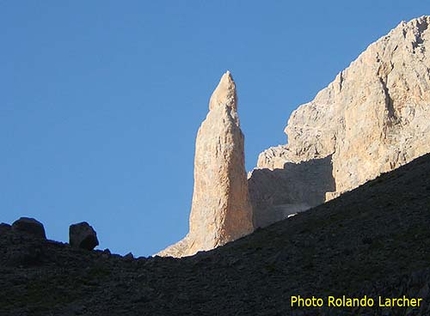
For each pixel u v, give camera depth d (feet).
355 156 590.55
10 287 264.72
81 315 244.01
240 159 591.78
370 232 282.97
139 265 288.92
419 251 260.21
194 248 576.61
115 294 259.39
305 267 266.36
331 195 567.18
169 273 278.26
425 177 330.54
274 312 238.07
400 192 320.50
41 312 247.09
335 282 250.98
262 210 598.34
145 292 260.01
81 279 271.69
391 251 264.72
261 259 280.92
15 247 287.69
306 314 232.12
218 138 593.42
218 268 278.67
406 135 574.15
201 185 592.60
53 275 274.57
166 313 243.60
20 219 309.42
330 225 300.61
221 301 249.96
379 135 579.07
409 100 591.37
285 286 254.68
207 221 575.79
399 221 286.46
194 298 253.44
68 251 295.28
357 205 320.09
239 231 574.15
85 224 308.40
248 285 259.80
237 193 581.53
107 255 296.92
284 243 291.99
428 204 295.48
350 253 270.46
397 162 557.74
